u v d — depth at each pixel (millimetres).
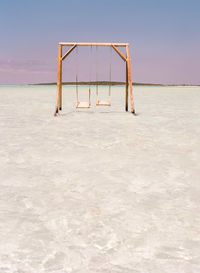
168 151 5047
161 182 3439
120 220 2436
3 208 2686
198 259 1868
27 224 2363
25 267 1773
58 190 3166
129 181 3473
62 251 1958
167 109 13734
